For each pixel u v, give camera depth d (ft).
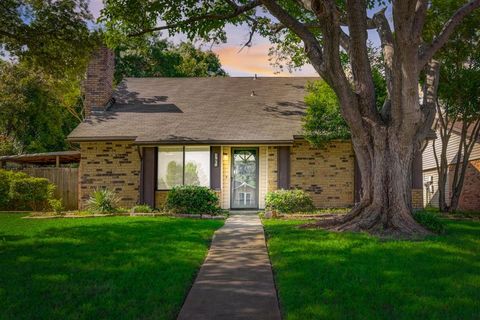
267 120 59.72
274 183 57.77
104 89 63.46
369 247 26.76
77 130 58.23
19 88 94.94
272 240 30.27
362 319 14.39
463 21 45.57
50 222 42.04
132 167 59.11
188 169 58.18
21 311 15.47
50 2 46.75
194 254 25.44
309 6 32.60
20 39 46.85
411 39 29.12
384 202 33.78
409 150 34.14
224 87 70.85
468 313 14.93
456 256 24.13
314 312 15.06
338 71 32.17
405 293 17.26
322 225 36.09
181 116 61.57
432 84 36.35
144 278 19.88
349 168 57.67
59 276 20.18
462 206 71.97
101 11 43.60
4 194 59.77
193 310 15.94
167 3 43.01
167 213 48.44
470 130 69.92
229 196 58.54
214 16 42.45
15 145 101.96
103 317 14.83
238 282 19.85
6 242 29.73
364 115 34.76
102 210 50.80
